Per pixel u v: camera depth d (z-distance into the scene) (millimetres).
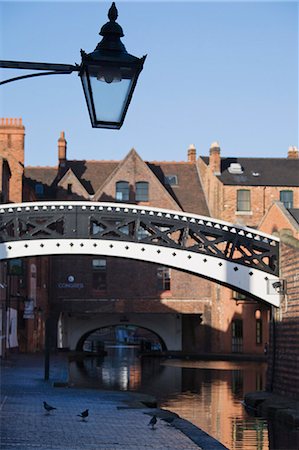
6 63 7043
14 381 28594
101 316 57656
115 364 48812
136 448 14336
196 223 28516
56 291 55031
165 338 58344
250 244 28344
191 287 55250
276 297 27672
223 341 54531
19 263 42000
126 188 55656
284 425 21109
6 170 42688
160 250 28297
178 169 60594
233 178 54875
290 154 63781
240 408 25359
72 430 16344
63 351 56906
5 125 49844
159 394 29953
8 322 42031
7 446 13930
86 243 28188
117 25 7102
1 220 28281
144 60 6730
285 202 54812
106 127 6871
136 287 55125
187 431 16812
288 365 25750
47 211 28391
